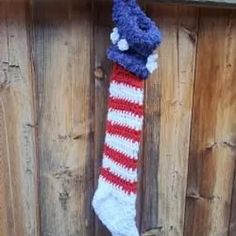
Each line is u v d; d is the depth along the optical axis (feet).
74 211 2.57
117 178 2.23
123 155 2.19
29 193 2.48
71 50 2.29
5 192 2.44
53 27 2.24
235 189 2.80
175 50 2.44
